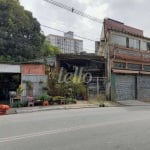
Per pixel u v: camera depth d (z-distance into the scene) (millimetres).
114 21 37125
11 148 8414
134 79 34531
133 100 33188
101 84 31328
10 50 38062
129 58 34094
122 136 10438
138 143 9320
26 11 41000
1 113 19250
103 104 26688
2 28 37781
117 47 32750
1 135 10414
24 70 25516
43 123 13469
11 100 23781
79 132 11125
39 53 41750
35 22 41812
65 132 11086
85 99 29422
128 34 34406
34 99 24438
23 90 25203
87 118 15430
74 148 8508
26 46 39781
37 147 8562
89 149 8414
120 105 27859
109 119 15094
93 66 32438
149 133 11086
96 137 10180
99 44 39781
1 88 26828
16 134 10609
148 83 36719
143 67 36062
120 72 32188
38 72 26359
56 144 8992
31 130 11492
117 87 32000
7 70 24531
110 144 9125
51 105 24672
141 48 36156
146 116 16656
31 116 16578
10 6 38500
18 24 39188
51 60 32031
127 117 16062
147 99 36281
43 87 26516
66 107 23578
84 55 31766
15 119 15094
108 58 31609
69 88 28500
